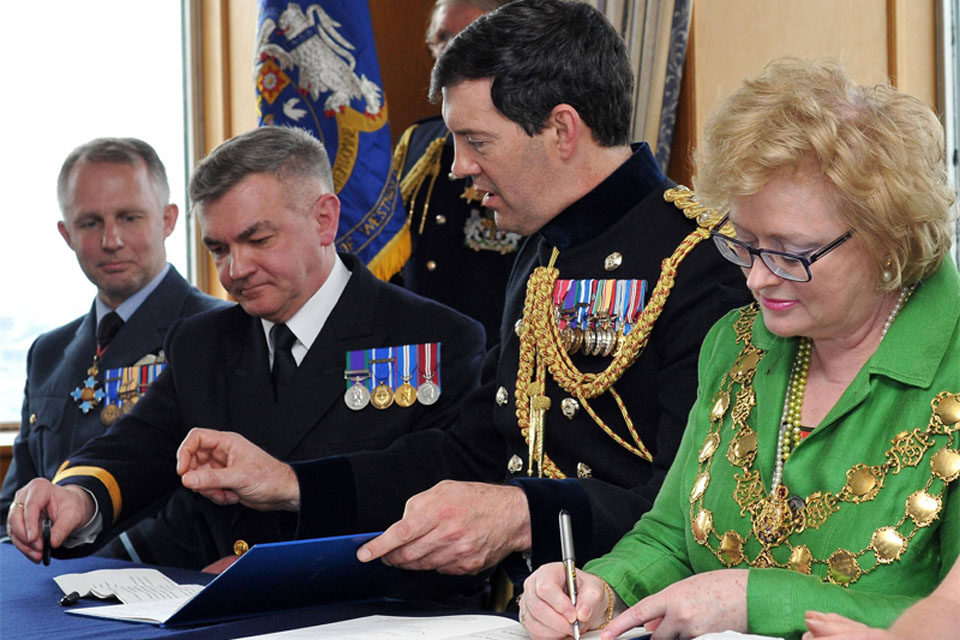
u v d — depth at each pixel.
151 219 3.21
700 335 1.89
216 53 4.38
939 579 1.37
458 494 1.74
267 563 1.61
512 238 3.33
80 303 4.38
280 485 2.10
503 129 1.98
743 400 1.57
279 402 2.48
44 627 1.73
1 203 4.25
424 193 3.43
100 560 2.42
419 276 3.38
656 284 1.97
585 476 2.01
